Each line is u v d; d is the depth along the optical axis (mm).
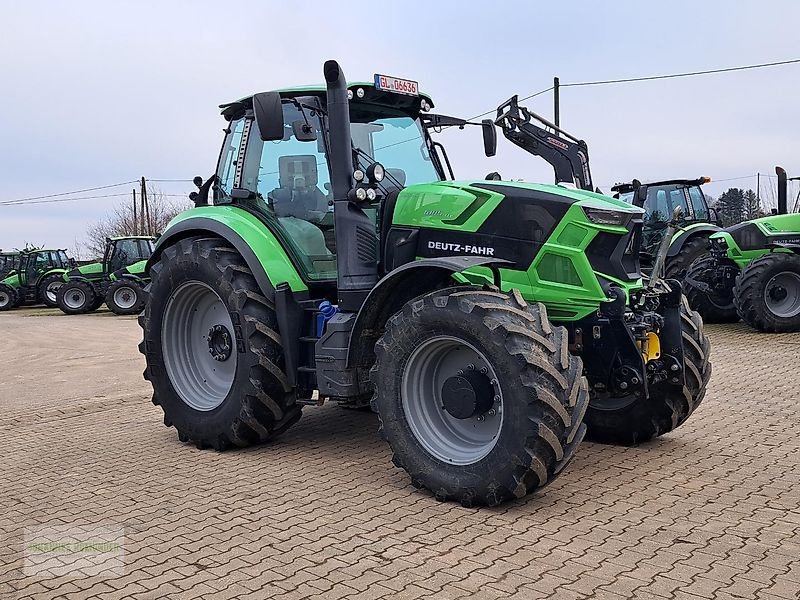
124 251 22516
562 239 4551
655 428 5293
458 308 4180
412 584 3256
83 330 17125
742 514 3955
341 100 5074
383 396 4539
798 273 11000
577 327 4633
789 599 3008
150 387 8852
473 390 4246
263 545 3766
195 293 5914
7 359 12117
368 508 4258
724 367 8453
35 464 5500
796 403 6582
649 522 3877
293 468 5129
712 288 12344
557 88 21438
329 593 3207
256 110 4812
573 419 3988
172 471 5180
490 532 3816
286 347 5316
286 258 5492
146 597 3252
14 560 3721
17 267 27203
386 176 5637
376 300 4688
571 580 3229
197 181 6492
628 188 14188
